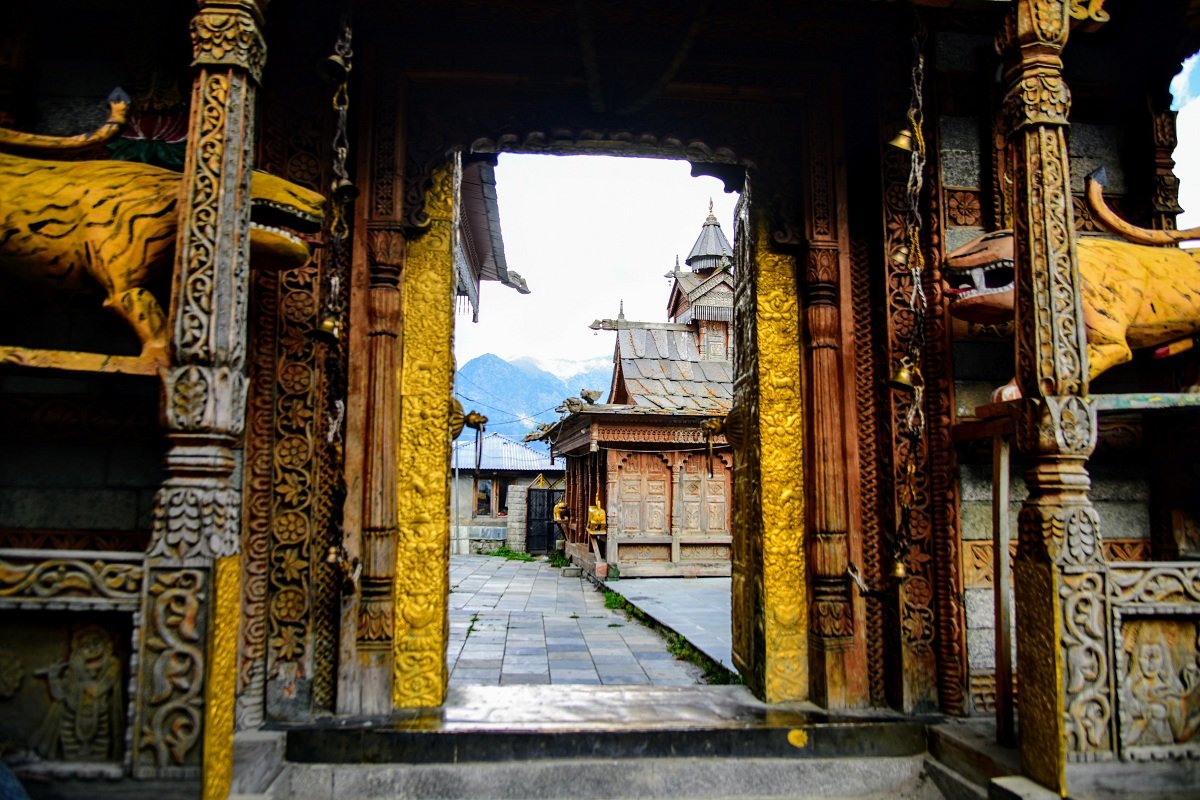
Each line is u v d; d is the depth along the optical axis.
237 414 2.62
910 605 3.79
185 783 2.44
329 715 3.56
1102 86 4.23
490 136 4.04
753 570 4.25
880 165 4.03
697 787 3.38
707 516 13.45
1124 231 3.57
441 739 3.33
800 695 3.98
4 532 3.43
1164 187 4.09
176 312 2.57
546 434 17.86
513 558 20.27
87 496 3.48
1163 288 3.44
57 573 2.52
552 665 5.95
